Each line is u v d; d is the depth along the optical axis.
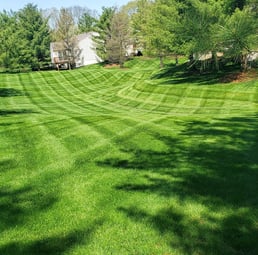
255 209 4.16
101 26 49.47
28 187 5.02
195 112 15.79
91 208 4.33
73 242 3.62
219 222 3.91
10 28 52.38
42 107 21.31
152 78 27.88
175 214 4.12
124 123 9.41
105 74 35.44
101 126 8.97
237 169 5.47
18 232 3.83
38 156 6.39
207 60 23.33
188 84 21.25
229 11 17.95
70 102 23.83
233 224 3.86
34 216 4.18
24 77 36.69
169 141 7.33
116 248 3.49
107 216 4.12
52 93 28.70
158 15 24.42
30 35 52.97
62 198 4.63
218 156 6.16
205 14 15.89
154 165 5.82
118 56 46.44
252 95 16.77
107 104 21.70
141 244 3.54
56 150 6.73
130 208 4.30
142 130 8.45
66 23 52.00
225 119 9.91
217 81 20.23
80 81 33.72
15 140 7.59
